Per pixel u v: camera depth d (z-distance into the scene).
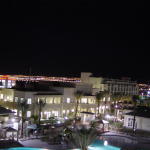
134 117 77.94
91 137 54.56
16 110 81.38
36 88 92.50
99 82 122.88
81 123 75.19
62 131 68.19
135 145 64.81
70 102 93.25
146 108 92.12
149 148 62.53
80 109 96.44
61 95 90.06
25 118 76.12
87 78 125.12
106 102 105.38
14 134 63.75
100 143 65.06
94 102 100.50
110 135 73.88
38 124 73.75
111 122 86.31
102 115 94.38
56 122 80.31
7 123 66.19
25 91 81.31
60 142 61.59
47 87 96.50
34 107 81.75
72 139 59.34
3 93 87.25
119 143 66.06
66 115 91.56
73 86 102.06
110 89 127.31
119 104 108.25
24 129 68.75
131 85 143.38
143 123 77.81
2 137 60.66
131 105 107.00
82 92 96.94
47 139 63.28
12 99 84.44
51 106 86.69
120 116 94.44
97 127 76.25
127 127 81.44
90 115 87.75
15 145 56.00
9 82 120.94
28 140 62.84
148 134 76.00
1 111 67.50
